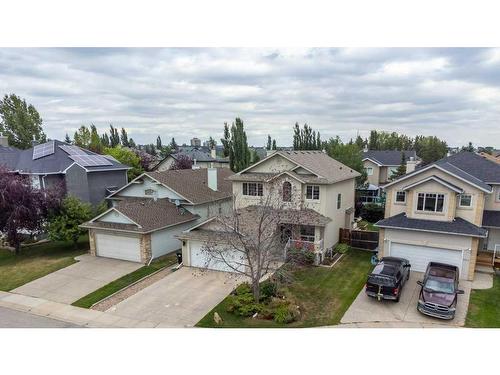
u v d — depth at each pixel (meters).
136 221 23.73
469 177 22.11
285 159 25.67
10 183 24.69
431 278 16.69
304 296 17.92
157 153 117.56
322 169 25.98
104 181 35.59
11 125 59.09
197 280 20.36
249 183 26.80
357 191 39.28
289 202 23.92
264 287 17.66
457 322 14.99
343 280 20.06
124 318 15.80
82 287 19.45
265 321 15.29
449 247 20.34
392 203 23.61
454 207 20.81
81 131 62.47
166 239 25.41
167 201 28.58
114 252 24.67
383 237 22.28
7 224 24.78
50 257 25.27
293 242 22.92
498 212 23.47
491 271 21.06
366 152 56.88
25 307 17.08
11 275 21.59
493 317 15.45
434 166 21.66
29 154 36.03
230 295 17.80
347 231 27.02
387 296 16.83
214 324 15.10
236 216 19.08
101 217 24.98
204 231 22.95
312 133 59.62
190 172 34.16
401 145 94.19
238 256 21.06
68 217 26.42
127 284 19.78
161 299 17.83
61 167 32.31
